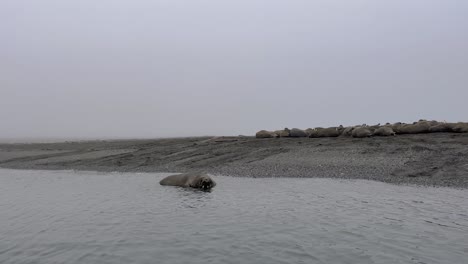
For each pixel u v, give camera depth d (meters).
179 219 11.73
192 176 18.98
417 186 17.11
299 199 14.70
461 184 17.06
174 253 8.54
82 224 11.32
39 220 11.93
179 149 34.09
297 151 27.83
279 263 7.86
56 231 10.59
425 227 10.41
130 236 9.94
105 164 29.81
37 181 21.78
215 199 15.14
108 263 7.99
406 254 8.31
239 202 14.38
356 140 29.34
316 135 34.59
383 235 9.73
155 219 11.78
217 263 7.89
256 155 28.12
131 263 7.96
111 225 11.12
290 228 10.48
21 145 51.69
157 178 22.42
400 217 11.56
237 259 8.12
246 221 11.34
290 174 21.55
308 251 8.58
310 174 21.23
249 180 20.38
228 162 26.69
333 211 12.50
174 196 16.03
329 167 22.59
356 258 8.11
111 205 14.19
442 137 26.83
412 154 23.23
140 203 14.52
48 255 8.59
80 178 23.00
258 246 8.96
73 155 36.41
